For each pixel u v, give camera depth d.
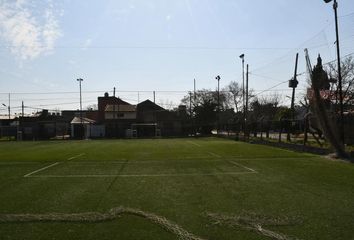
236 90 69.00
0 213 7.45
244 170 13.80
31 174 13.30
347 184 10.48
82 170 14.28
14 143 39.31
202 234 5.97
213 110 59.78
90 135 55.44
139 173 13.25
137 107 69.75
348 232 5.99
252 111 54.31
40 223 6.69
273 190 9.69
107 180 11.69
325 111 17.19
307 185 10.39
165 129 59.91
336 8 17.66
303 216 6.99
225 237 5.80
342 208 7.62
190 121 62.34
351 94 27.25
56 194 9.45
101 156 20.47
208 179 11.71
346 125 22.11
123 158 19.08
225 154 20.81
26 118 65.88
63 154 22.33
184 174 12.89
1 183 11.34
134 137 53.78
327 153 18.55
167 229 6.25
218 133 54.25
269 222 6.58
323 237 5.75
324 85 18.02
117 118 67.62
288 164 15.48
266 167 14.62
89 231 6.20
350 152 16.86
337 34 18.02
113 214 7.24
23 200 8.73
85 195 9.26
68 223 6.68
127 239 5.77
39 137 54.09
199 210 7.56
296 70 29.17
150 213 7.32
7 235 6.02
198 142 35.56
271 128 41.38
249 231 6.09
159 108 70.00
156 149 25.77
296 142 24.81
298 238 5.71
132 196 9.08
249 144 31.06
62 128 57.97
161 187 10.30
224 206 7.90
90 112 85.75
